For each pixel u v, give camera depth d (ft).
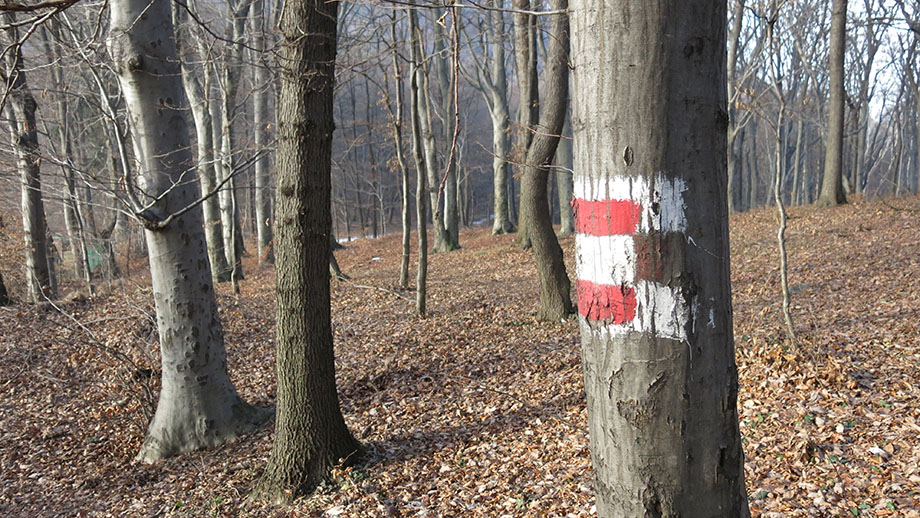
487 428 19.35
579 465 15.75
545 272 30.89
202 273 21.42
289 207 15.75
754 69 21.42
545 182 29.86
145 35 19.12
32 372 27.71
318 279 16.24
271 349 32.17
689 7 4.50
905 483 12.28
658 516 4.96
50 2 8.34
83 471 20.54
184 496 17.89
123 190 18.90
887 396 15.75
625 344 4.89
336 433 17.10
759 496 12.94
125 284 48.88
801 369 17.84
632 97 4.59
